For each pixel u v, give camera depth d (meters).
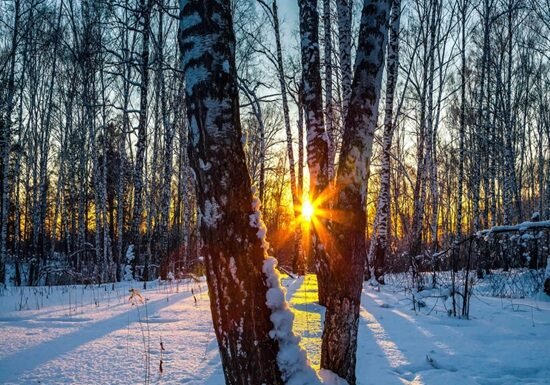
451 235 26.91
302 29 7.23
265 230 2.48
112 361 4.05
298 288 10.84
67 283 16.00
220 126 2.38
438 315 6.79
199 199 2.43
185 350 4.42
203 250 2.43
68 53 20.50
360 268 2.93
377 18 2.99
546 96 23.41
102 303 8.20
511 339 5.16
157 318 6.33
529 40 19.94
